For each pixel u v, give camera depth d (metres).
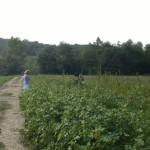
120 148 4.25
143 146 4.30
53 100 7.04
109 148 4.23
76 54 56.34
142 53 45.19
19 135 6.79
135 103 8.41
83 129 4.71
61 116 6.26
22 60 76.44
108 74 14.92
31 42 120.81
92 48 50.56
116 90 10.78
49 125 5.68
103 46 50.28
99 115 5.38
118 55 43.53
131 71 44.38
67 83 15.00
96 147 4.40
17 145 6.04
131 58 44.44
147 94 9.53
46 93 9.17
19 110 10.16
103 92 10.38
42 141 5.45
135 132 4.77
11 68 65.44
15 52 75.94
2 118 8.72
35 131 6.13
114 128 4.86
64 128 5.09
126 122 5.04
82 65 49.25
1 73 66.44
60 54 55.66
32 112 7.35
